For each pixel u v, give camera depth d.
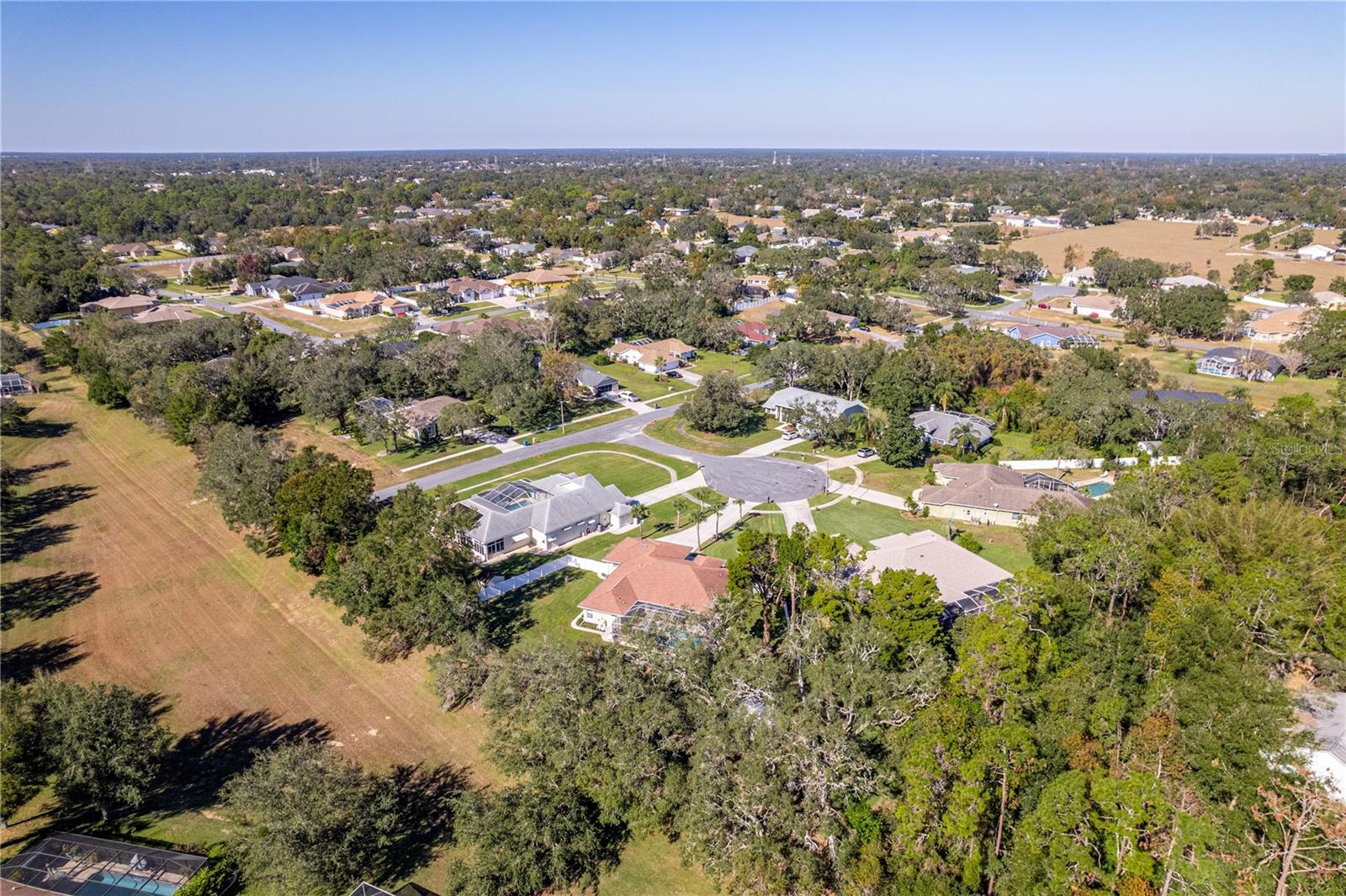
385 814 42.31
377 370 117.69
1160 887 34.66
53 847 42.25
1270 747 38.97
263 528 77.31
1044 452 96.56
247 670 59.50
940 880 36.41
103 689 46.56
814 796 39.12
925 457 98.62
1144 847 36.00
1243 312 147.12
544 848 40.69
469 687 54.53
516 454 101.56
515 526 76.69
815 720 41.19
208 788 47.88
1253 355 126.56
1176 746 42.25
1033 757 38.28
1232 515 60.62
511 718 47.56
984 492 81.38
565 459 99.62
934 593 53.50
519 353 121.69
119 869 41.03
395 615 58.31
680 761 43.97
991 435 105.50
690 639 50.06
